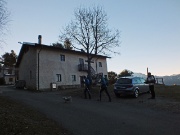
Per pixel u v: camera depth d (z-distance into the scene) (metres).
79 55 35.41
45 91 26.19
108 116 9.37
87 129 7.18
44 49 29.78
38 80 28.19
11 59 71.25
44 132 6.46
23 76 33.50
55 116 9.30
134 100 14.66
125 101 14.38
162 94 16.95
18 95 19.31
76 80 34.09
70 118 8.91
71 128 7.30
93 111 10.63
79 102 14.25
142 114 9.83
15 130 6.09
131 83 16.08
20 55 34.69
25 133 6.00
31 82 29.56
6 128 6.10
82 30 26.59
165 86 26.11
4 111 8.63
